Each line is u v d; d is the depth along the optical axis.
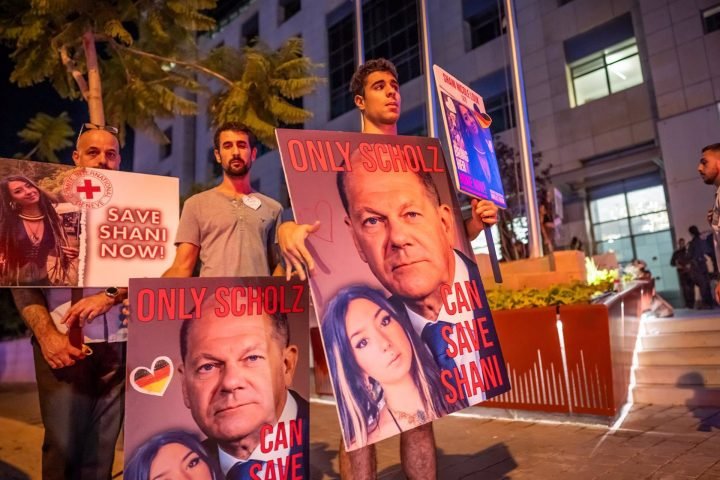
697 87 14.64
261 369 2.13
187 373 1.98
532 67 18.53
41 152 10.66
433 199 2.24
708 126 14.13
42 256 2.37
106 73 9.45
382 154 2.17
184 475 1.90
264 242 2.78
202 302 2.05
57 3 7.20
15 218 2.34
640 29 16.08
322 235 1.89
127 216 2.62
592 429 4.37
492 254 2.39
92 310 2.27
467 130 2.46
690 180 14.28
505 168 13.14
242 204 2.76
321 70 25.41
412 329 1.98
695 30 14.82
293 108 8.42
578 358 4.66
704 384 5.16
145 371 1.90
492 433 4.50
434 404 1.92
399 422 1.81
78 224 2.49
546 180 15.35
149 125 9.68
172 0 8.14
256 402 2.09
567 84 17.67
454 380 2.02
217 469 1.96
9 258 2.29
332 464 3.84
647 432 4.11
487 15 20.16
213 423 1.99
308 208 1.89
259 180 27.97
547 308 4.89
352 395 1.74
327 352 1.75
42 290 2.42
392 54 22.77
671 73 15.16
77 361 2.45
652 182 16.00
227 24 33.16
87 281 2.46
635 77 16.38
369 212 2.04
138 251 2.62
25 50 8.22
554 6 18.20
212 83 26.41
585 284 6.00
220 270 2.58
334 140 2.05
